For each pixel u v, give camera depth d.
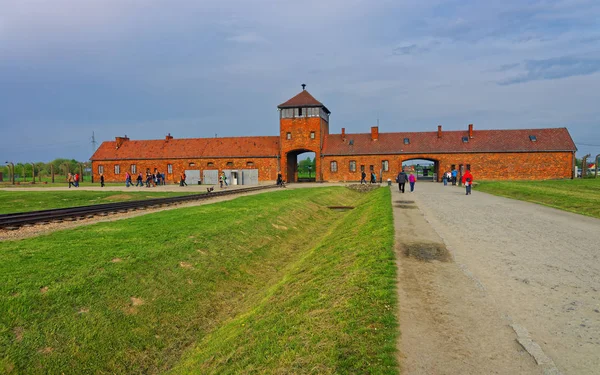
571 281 8.01
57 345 7.55
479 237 12.66
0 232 15.31
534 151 56.75
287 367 5.71
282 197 32.31
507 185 36.78
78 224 17.83
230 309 11.20
